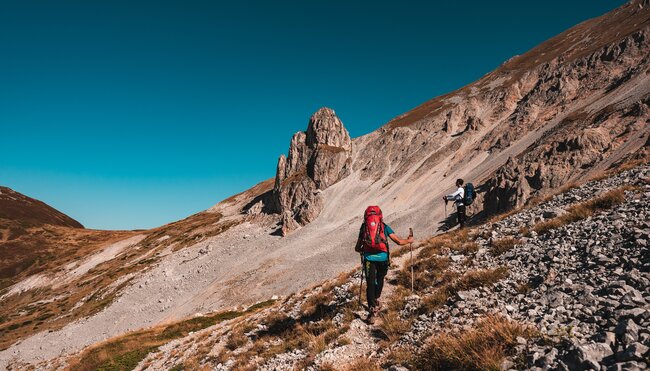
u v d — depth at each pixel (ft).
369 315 30.58
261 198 564.71
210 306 257.14
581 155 188.14
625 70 305.94
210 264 348.59
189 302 279.69
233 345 44.70
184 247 447.01
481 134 399.24
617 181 48.98
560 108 321.11
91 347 120.78
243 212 582.76
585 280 22.82
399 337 25.45
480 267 33.91
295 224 391.86
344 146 518.37
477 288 28.09
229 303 252.62
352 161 496.23
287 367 28.78
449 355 18.01
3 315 362.12
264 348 37.14
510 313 21.83
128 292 327.88
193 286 312.50
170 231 570.05
